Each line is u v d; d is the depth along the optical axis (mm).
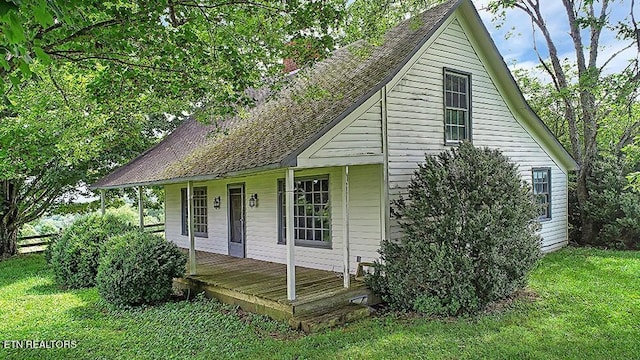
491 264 6543
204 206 12875
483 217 6523
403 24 9953
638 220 11742
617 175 12531
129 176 12352
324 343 5477
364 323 6258
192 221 8812
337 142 6973
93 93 6453
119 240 8398
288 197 6457
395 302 6961
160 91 6324
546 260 10555
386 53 8695
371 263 7605
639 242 12148
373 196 8055
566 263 10086
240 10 5688
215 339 5824
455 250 6609
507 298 7141
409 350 5156
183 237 13914
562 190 12812
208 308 7367
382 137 7750
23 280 11195
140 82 6129
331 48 5949
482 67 9883
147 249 7984
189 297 8328
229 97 6418
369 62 8758
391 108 7934
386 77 7504
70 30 4480
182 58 5574
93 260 9773
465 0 8953
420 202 6926
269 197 10305
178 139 13922
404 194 8070
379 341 5484
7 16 2154
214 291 7895
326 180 8969
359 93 7402
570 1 13828
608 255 11008
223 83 6324
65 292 9328
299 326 6121
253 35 5938
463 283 6402
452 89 9227
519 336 5473
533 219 7387
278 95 10281
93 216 11234
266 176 10375
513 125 10836
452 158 7352
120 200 20406
